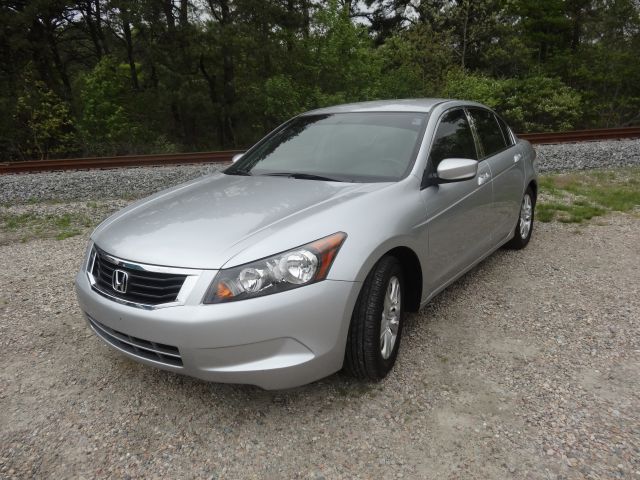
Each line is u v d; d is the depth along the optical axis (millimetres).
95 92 22172
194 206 2982
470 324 3570
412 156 3293
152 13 20891
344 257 2508
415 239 2955
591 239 5453
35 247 5852
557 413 2570
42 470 2307
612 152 10016
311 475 2232
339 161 3439
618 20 28172
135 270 2512
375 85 19172
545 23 27141
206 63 24125
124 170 9562
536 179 5184
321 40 19562
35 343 3514
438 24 22484
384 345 2844
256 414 2666
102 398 2850
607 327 3467
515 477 2170
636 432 2416
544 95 22062
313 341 2436
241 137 25594
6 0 22500
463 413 2602
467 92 19656
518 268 4641
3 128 19984
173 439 2498
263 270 2354
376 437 2455
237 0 21109
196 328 2314
